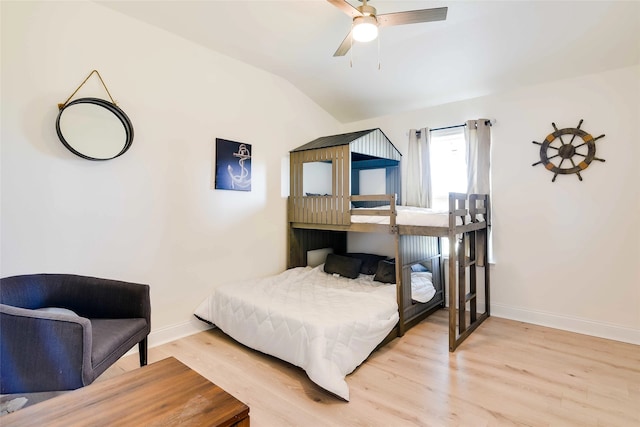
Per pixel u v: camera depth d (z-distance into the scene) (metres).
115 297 2.24
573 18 2.56
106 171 2.57
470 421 1.85
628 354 2.65
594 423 1.83
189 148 3.07
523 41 2.87
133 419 1.19
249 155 3.57
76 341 1.63
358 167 4.54
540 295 3.31
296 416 1.91
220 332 3.17
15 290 2.01
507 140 3.48
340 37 3.06
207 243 3.22
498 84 3.43
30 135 2.22
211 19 2.77
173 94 2.96
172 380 1.46
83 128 2.42
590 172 3.04
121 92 2.64
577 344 2.85
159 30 2.86
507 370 2.42
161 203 2.88
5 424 1.15
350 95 4.13
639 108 2.82
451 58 3.23
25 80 2.20
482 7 2.59
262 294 2.98
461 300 2.96
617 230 2.93
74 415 1.21
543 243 3.29
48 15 2.29
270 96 3.79
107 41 2.56
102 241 2.55
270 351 2.52
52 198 2.32
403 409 1.97
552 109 3.22
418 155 4.05
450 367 2.47
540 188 3.30
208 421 1.18
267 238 3.79
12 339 1.63
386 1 2.50
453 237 2.74
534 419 1.87
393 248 4.29
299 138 4.16
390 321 2.78
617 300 2.94
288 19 2.79
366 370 2.43
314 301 2.83
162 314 2.91
